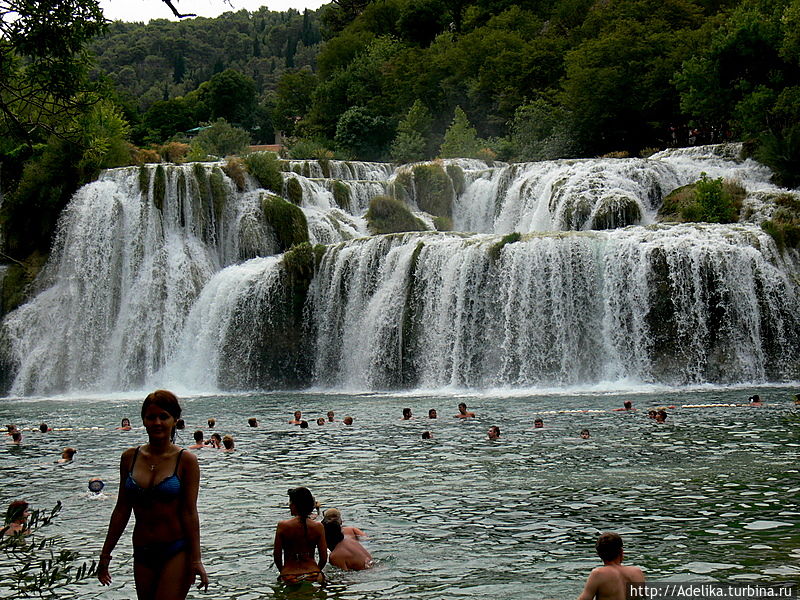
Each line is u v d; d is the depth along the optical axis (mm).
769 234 39906
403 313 43062
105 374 48219
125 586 12055
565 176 50312
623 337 39500
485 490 17500
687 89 61594
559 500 16328
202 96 135375
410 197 58188
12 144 52812
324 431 27016
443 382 41750
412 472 19719
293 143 96188
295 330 46125
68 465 21938
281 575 12180
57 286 50062
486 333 41188
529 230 50969
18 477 20375
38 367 47594
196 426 29156
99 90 15180
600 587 10180
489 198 56656
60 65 14531
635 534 13734
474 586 11617
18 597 11555
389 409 32469
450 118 86438
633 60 66938
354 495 17453
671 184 50719
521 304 40531
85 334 48688
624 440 22906
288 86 110938
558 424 26406
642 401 31688
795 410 27844
